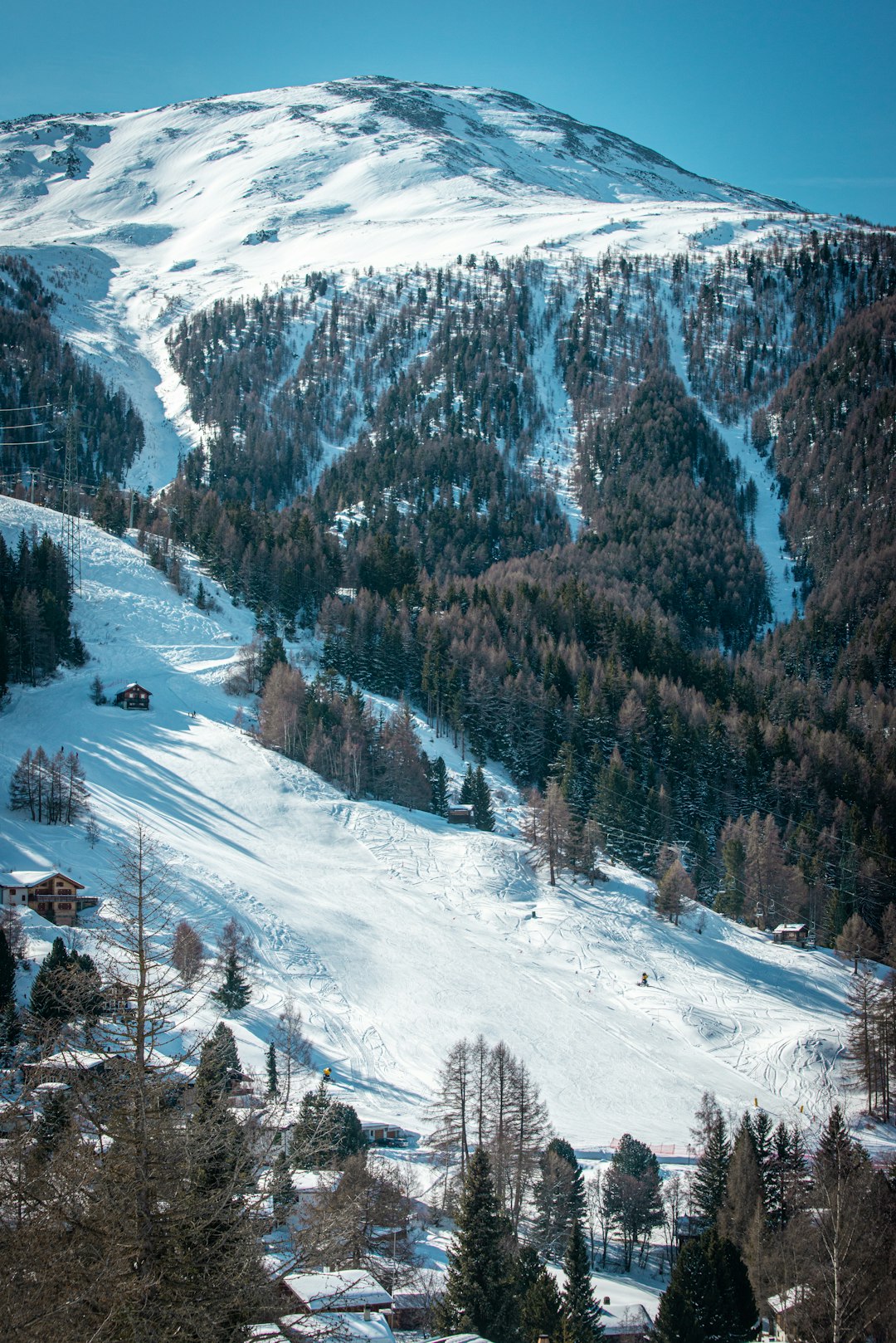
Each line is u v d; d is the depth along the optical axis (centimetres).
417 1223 5353
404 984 9225
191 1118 2145
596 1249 6031
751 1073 8631
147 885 8331
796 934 11756
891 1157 6925
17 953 7088
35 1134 2106
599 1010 9319
